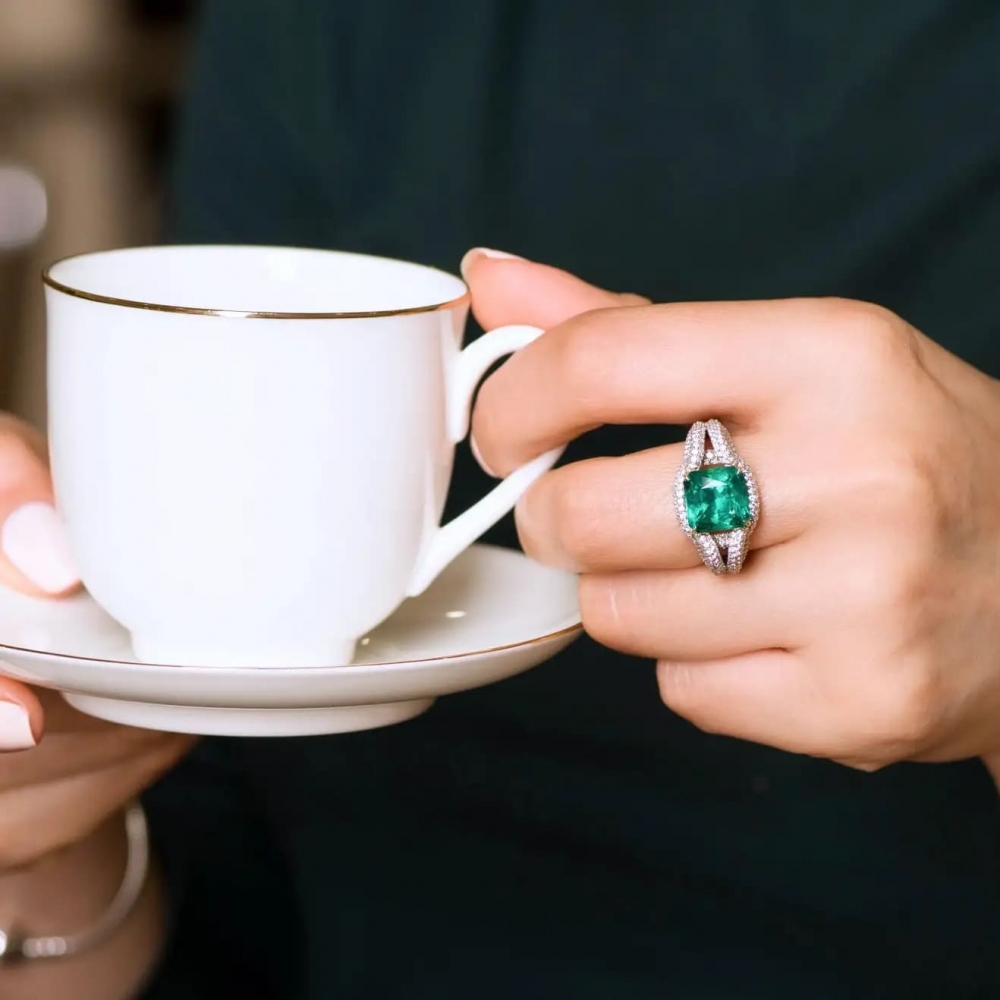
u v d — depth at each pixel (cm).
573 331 51
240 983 72
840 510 50
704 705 52
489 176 76
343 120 80
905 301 71
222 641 53
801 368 50
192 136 87
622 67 74
